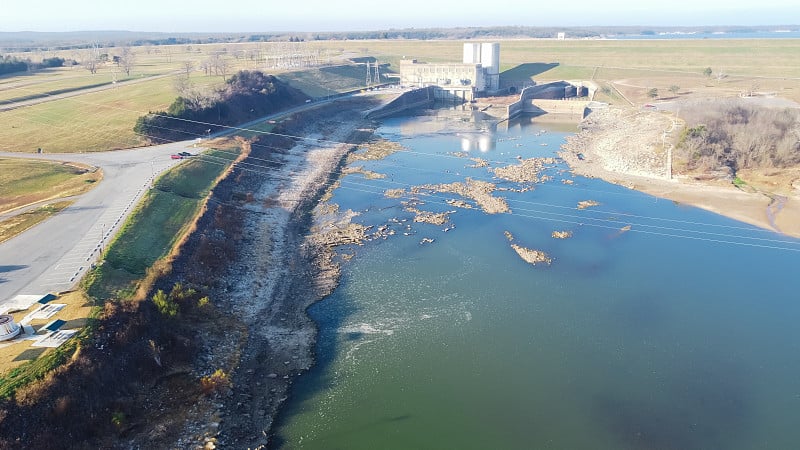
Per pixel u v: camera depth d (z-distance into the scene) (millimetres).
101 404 38594
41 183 77938
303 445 39750
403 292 61156
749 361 49844
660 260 68500
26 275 50750
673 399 45250
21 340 41156
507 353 50938
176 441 38156
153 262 57281
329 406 43750
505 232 76812
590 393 45906
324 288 61875
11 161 87250
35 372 37625
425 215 82625
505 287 62344
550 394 45719
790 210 82188
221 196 82000
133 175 81438
